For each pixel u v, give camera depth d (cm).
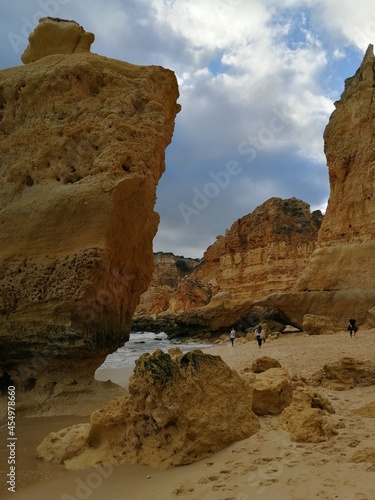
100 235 1103
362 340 2202
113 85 1277
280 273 5512
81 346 1073
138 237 1293
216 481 529
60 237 1134
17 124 1312
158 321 6378
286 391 865
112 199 1116
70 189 1154
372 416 766
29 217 1176
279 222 5881
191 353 712
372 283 3175
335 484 475
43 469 653
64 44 1416
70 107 1255
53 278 1091
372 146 3547
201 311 4512
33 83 1288
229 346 2920
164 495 514
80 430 731
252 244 6047
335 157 3841
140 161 1202
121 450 666
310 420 662
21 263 1132
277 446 621
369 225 3419
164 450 636
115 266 1200
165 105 1396
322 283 3462
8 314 1116
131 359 2633
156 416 649
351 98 3850
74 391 1091
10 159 1277
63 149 1223
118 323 1244
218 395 693
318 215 6875
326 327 3036
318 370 1242
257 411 812
